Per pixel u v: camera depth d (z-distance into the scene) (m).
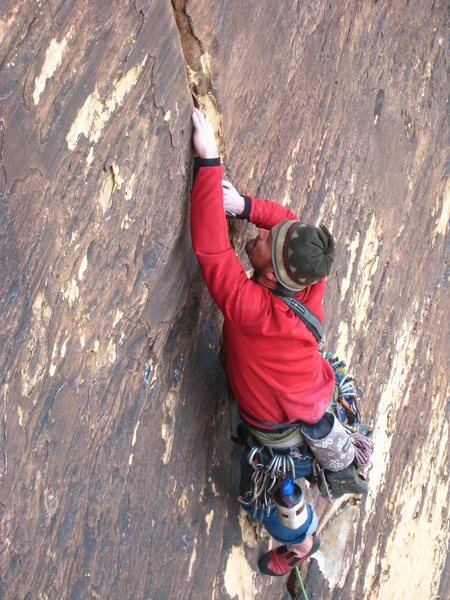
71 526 2.77
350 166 4.29
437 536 6.16
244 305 2.84
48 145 2.31
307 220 4.01
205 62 2.92
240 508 3.71
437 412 5.94
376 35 4.29
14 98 2.16
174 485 3.29
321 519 4.70
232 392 3.25
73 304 2.57
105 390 2.83
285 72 3.47
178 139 2.80
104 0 2.32
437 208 5.40
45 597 2.69
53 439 2.61
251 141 3.36
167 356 3.14
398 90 4.64
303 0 3.45
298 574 4.30
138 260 2.78
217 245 2.86
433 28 4.89
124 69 2.48
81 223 2.51
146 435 3.09
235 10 2.98
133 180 2.66
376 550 5.34
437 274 5.60
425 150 5.07
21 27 2.12
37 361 2.46
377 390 5.06
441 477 6.11
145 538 3.16
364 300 4.74
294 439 3.13
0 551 2.46
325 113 3.94
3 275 2.27
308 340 2.90
